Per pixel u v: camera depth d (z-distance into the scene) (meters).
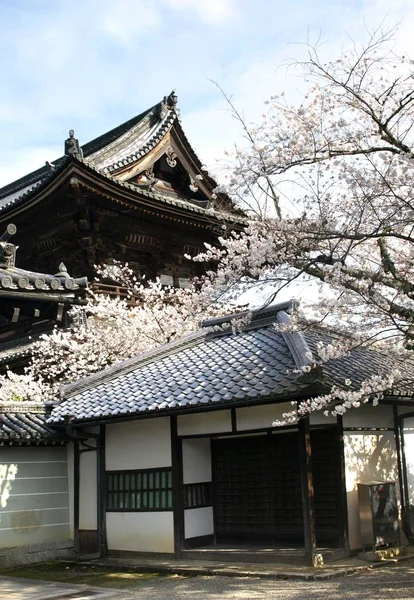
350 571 10.70
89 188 20.73
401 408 13.88
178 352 15.94
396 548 12.05
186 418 13.19
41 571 12.94
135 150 26.17
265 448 13.06
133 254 24.88
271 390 11.07
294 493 12.54
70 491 15.02
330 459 12.21
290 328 11.53
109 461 14.28
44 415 15.14
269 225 10.95
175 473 13.05
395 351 12.20
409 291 10.10
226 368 13.23
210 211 21.88
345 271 10.06
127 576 11.91
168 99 27.05
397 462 13.30
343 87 10.43
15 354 21.30
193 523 13.16
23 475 14.27
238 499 13.34
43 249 24.56
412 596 8.93
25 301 7.01
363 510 11.91
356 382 11.74
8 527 13.75
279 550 12.05
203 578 11.16
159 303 23.00
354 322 11.17
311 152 10.88
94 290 23.28
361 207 9.97
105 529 14.08
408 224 9.98
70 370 20.38
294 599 9.11
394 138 10.27
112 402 13.81
